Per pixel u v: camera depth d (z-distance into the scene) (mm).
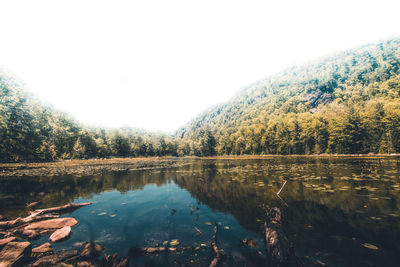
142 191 10398
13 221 5883
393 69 104188
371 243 4055
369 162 23094
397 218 5359
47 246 4406
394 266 3229
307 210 6309
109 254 4039
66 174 17844
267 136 68875
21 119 31828
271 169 18594
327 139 53688
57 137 48062
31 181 13797
